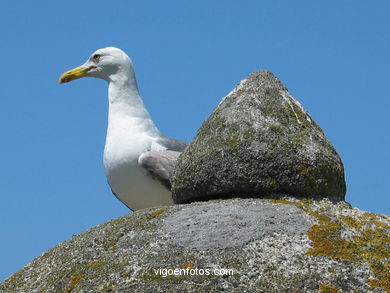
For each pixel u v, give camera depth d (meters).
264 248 9.99
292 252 9.96
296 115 11.38
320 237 10.16
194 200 11.47
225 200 10.91
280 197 10.97
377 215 10.91
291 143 11.02
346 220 10.60
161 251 10.13
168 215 10.64
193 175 11.25
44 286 10.44
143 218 10.70
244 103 11.43
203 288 9.66
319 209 10.79
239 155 11.01
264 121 11.21
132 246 10.33
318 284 9.67
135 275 9.95
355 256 10.05
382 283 9.81
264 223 10.24
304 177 10.92
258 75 11.80
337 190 11.19
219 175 11.05
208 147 11.23
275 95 11.51
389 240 10.39
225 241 10.06
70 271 10.38
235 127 11.20
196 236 10.18
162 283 9.79
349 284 9.74
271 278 9.71
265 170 10.92
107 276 10.06
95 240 10.64
